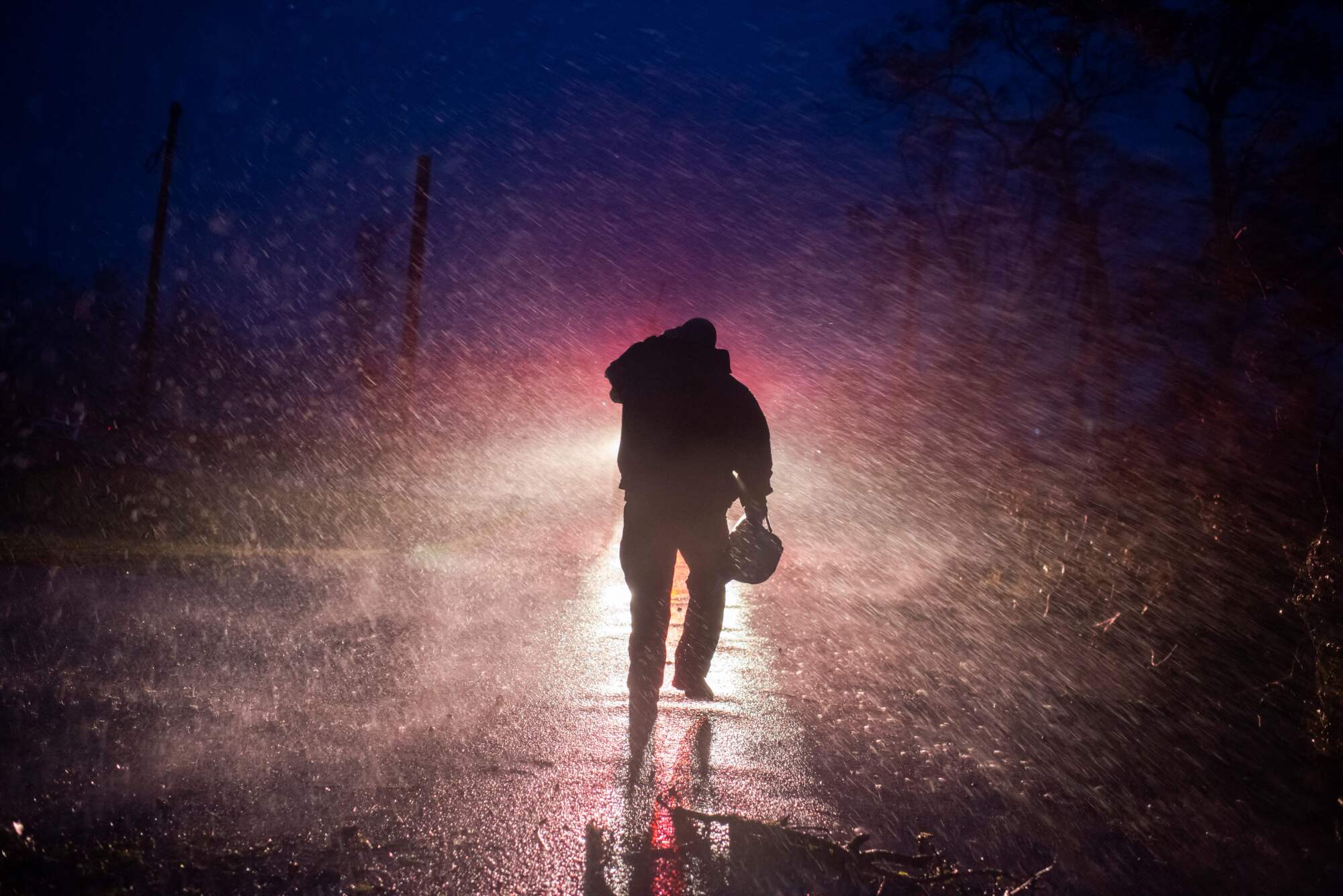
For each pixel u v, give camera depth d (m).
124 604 9.34
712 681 7.22
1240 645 7.55
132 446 31.16
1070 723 6.11
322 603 10.19
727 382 5.79
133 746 4.79
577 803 4.34
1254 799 4.76
